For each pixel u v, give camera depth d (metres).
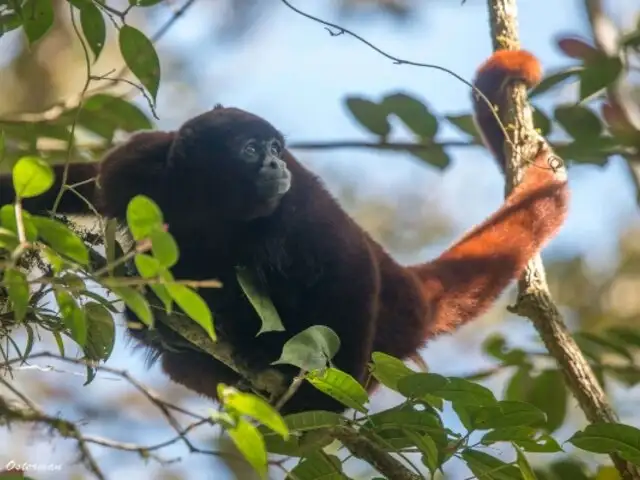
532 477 6.64
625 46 10.70
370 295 9.45
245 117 10.27
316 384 6.76
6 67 18.05
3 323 7.36
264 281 9.25
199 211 9.90
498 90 10.70
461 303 10.70
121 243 9.16
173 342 9.47
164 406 6.72
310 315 9.42
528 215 10.87
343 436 7.21
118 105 11.02
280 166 9.85
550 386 10.65
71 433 6.20
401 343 10.15
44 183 5.57
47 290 7.19
